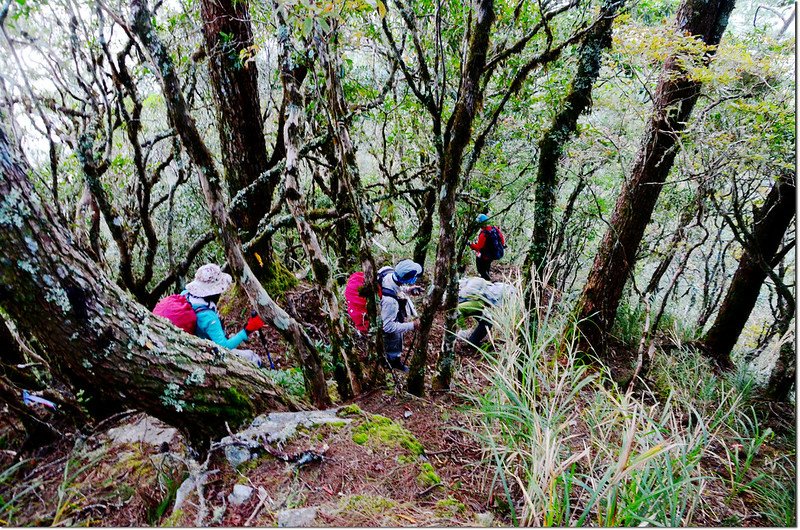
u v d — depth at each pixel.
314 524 1.88
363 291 3.22
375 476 2.24
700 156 4.21
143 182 4.07
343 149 2.98
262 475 2.15
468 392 3.33
